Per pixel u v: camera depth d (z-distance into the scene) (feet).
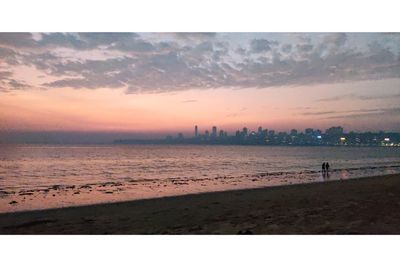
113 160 192.03
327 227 25.22
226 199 41.55
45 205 45.96
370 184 52.80
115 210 35.37
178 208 35.76
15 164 151.74
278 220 27.99
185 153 313.73
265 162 172.96
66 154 255.91
